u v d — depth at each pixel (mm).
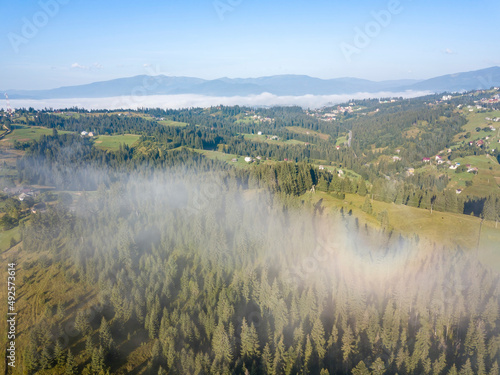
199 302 108938
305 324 94688
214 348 92438
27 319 108938
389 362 85562
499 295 93438
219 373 83062
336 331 89750
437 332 92438
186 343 94812
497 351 84062
